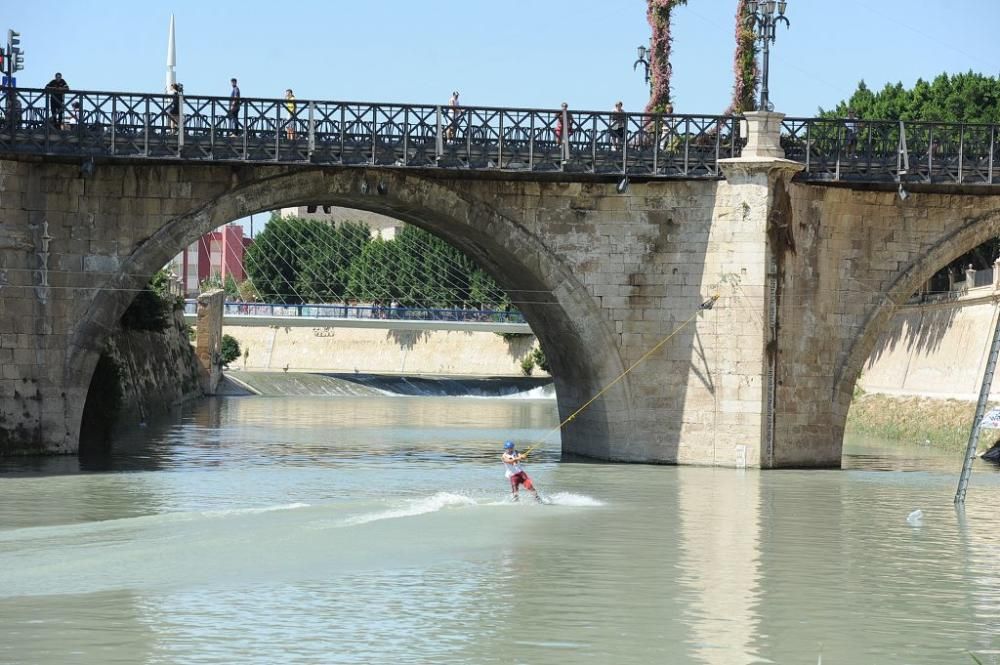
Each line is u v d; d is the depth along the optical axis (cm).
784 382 4731
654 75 5822
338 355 17750
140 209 4475
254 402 11138
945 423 6688
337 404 11094
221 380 12938
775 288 4706
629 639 2281
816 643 2292
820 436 4797
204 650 2159
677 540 3225
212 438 6412
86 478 4147
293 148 4494
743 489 4169
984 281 7206
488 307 14350
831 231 4800
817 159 4772
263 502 3672
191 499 3712
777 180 4678
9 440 4416
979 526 3541
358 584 2647
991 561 3031
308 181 4569
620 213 4753
